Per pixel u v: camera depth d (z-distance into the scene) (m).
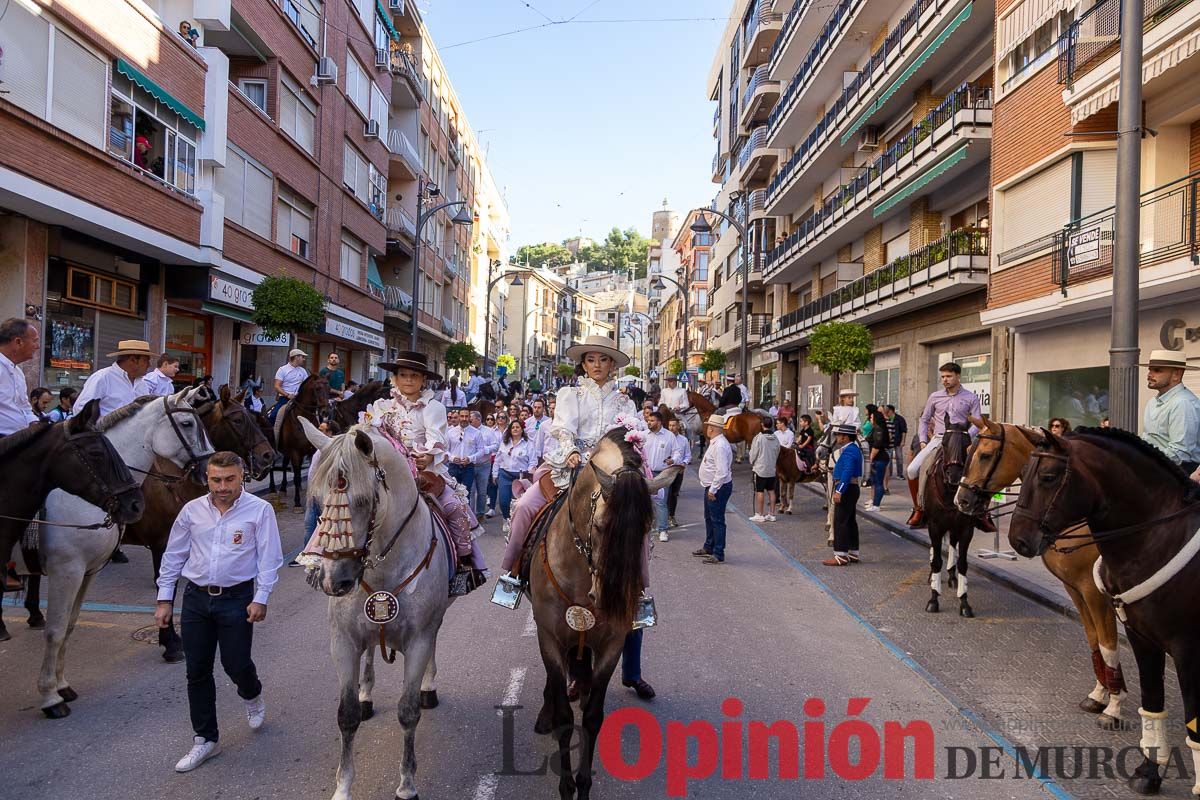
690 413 19.86
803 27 27.95
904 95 21.73
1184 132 11.34
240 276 17.75
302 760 4.41
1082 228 12.42
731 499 16.58
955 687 5.81
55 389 12.85
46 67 11.30
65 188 11.69
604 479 3.67
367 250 28.42
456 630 6.96
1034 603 8.31
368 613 3.76
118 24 12.86
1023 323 14.46
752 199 37.56
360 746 4.60
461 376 52.25
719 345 45.28
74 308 13.38
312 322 16.30
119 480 4.91
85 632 6.60
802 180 29.17
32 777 4.16
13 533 4.77
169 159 14.78
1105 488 4.36
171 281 15.96
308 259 22.89
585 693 4.36
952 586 9.00
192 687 4.34
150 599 7.68
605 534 3.52
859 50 24.77
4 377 5.67
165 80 14.31
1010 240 14.86
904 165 19.50
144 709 5.07
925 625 7.45
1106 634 5.16
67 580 4.98
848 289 23.83
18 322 5.76
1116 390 7.06
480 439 13.22
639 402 14.88
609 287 123.44
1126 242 7.00
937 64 19.91
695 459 24.25
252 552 4.49
